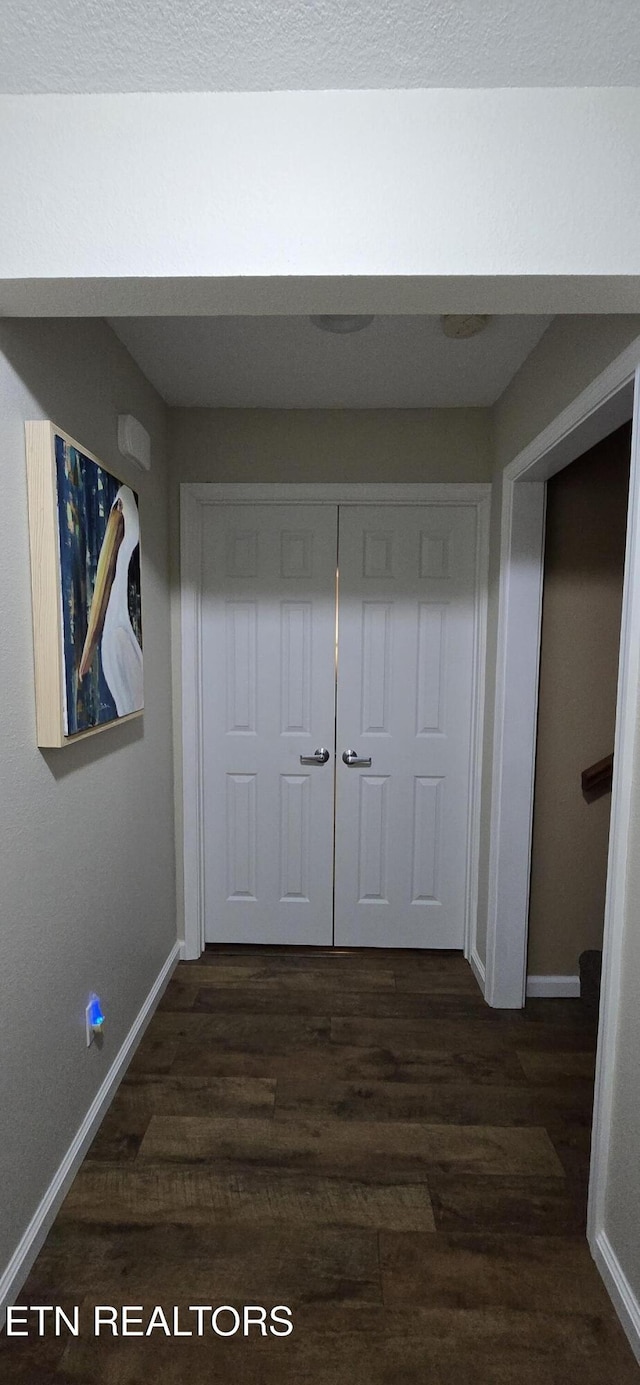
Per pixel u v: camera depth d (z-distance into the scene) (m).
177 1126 1.67
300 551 2.47
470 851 2.53
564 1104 1.77
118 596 1.70
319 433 2.35
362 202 1.02
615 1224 1.26
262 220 1.02
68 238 1.03
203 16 0.88
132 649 1.84
